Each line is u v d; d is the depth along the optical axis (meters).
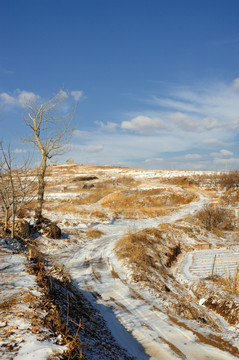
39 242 20.16
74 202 44.38
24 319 6.02
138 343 9.20
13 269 9.88
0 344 4.95
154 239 24.78
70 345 5.26
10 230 17.30
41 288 8.20
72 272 15.80
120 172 88.50
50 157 23.16
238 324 12.33
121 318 10.90
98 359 6.16
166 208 41.56
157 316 11.59
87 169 97.81
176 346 9.30
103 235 26.17
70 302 9.73
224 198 48.25
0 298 7.14
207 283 16.83
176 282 17.95
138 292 13.91
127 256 18.89
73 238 23.45
